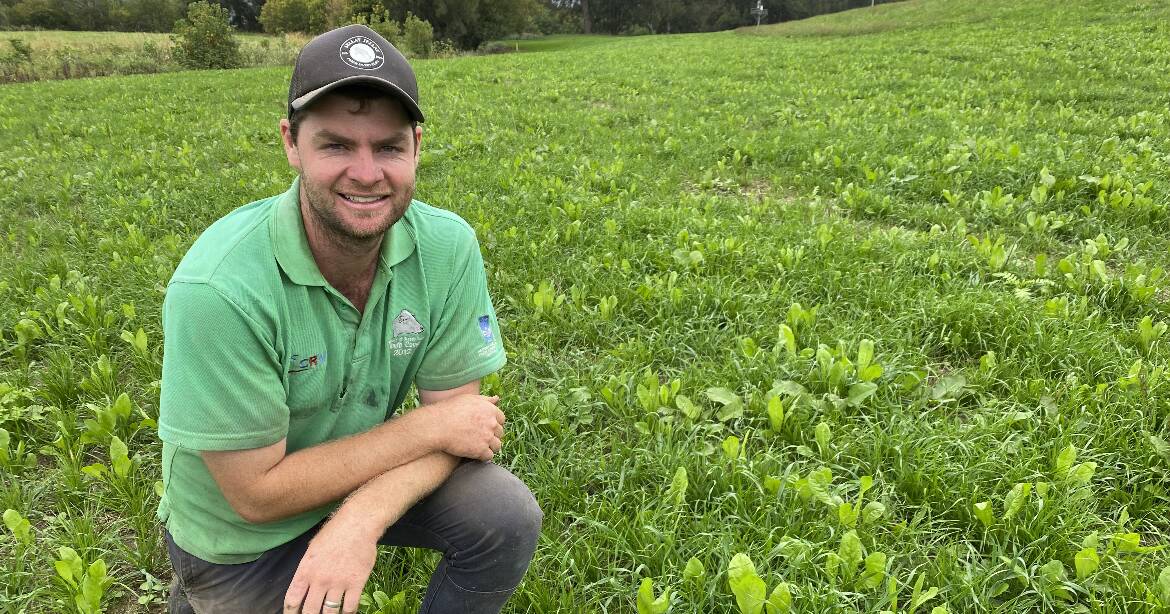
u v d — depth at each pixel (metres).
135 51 28.47
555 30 89.75
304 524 1.73
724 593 2.18
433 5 52.84
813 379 3.16
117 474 2.70
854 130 8.09
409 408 3.05
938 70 13.64
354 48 1.42
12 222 5.94
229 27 27.77
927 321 3.67
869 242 4.58
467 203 5.76
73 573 2.22
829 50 18.59
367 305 1.63
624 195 6.05
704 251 4.58
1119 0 21.42
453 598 1.82
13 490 2.68
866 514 2.38
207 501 1.65
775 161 7.25
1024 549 2.29
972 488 2.55
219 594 1.77
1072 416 2.94
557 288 4.36
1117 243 4.61
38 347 3.78
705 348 3.61
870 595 2.14
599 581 2.26
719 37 33.12
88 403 3.16
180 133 10.03
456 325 1.82
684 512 2.50
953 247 4.58
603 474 2.72
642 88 13.41
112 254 4.95
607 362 3.47
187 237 5.38
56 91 16.30
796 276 4.28
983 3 26.45
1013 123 8.10
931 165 6.35
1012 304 3.66
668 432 2.85
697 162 7.29
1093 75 11.89
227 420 1.47
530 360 3.55
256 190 6.42
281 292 1.49
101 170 7.49
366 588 2.24
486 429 1.74
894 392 3.10
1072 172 5.83
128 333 3.52
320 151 1.43
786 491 2.55
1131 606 2.09
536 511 1.77
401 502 1.62
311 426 1.69
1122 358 3.24
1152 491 2.53
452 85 15.05
